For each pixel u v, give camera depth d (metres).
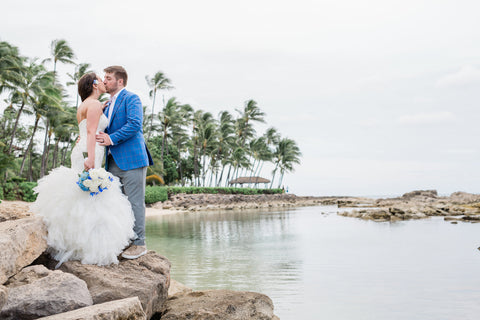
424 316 6.62
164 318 3.94
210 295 4.61
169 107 55.34
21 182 30.61
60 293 3.15
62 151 52.75
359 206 47.75
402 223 24.81
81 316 2.72
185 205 47.69
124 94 4.40
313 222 26.81
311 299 7.65
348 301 7.54
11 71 32.50
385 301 7.52
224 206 49.12
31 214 4.49
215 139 64.81
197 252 13.83
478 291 8.10
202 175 68.69
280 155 76.88
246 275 9.85
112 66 4.50
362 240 16.70
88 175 3.87
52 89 35.78
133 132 4.22
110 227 3.98
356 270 10.45
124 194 4.38
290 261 11.89
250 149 71.06
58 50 40.41
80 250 3.92
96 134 4.16
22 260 3.40
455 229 20.27
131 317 3.05
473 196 58.78
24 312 2.99
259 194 68.62
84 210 3.86
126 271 4.03
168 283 4.50
